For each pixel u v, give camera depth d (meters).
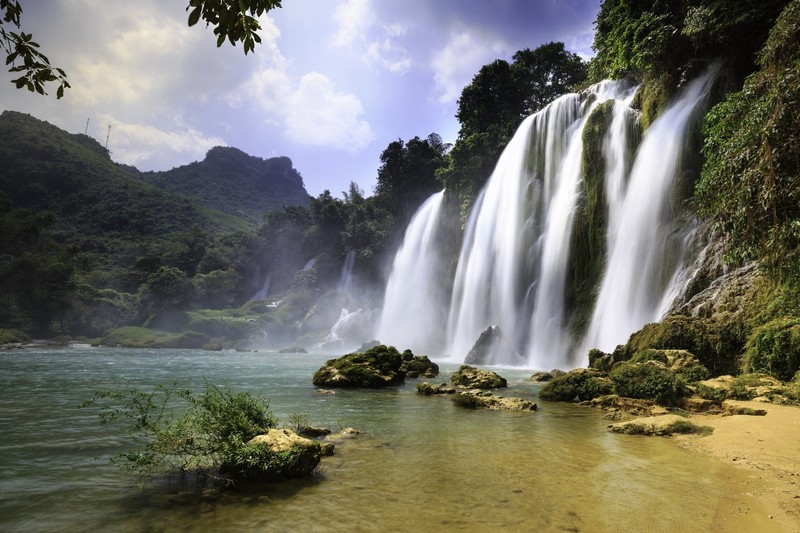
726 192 8.12
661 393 11.88
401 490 5.40
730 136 8.93
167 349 49.62
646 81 30.11
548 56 58.28
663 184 25.69
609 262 28.34
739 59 23.98
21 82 4.44
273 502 5.00
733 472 6.23
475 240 45.03
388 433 8.80
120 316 72.06
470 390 14.35
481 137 50.16
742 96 8.74
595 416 11.02
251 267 94.94
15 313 66.19
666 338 16.30
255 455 5.74
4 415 10.01
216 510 4.77
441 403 12.98
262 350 55.97
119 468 6.23
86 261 98.38
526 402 12.10
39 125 167.12
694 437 8.36
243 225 168.62
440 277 54.66
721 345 15.45
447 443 7.95
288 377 20.14
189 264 105.94
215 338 62.94
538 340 32.75
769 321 14.59
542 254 35.69
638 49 27.67
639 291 25.52
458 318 44.66
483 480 5.79
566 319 31.22
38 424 9.03
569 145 36.34
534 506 4.88
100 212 140.75
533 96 60.47
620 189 29.31
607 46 32.06
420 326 53.94
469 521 4.45
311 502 5.00
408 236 63.75
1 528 4.27
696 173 24.33
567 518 4.54
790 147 6.89
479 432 8.94
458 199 54.22
